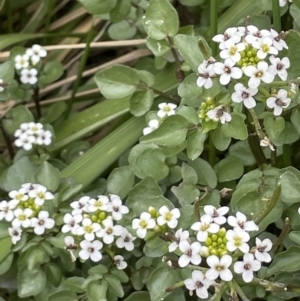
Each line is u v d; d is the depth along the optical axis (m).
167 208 0.21
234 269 0.20
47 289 0.24
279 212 0.21
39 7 0.31
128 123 0.26
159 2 0.24
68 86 0.31
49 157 0.27
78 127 0.28
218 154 0.27
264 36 0.21
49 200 0.24
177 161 0.25
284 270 0.21
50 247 0.23
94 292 0.22
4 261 0.24
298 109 0.22
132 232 0.22
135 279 0.24
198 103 0.24
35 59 0.27
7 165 0.28
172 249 0.21
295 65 0.23
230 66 0.21
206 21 0.28
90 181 0.26
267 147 0.25
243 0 0.27
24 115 0.27
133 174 0.24
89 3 0.26
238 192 0.22
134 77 0.25
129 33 0.28
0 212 0.23
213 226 0.20
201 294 0.20
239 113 0.22
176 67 0.26
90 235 0.22
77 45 0.30
